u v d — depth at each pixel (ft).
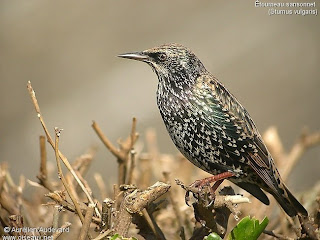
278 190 24.75
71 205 21.03
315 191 27.12
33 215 25.03
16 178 42.60
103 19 51.65
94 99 49.26
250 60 50.55
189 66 26.03
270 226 25.71
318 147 43.55
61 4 51.47
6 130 47.85
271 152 28.48
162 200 22.13
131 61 50.57
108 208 20.33
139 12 51.88
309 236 21.77
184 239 22.68
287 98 49.88
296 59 50.72
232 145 25.31
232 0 51.96
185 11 51.98
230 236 20.15
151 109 48.47
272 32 51.31
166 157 30.27
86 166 26.11
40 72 49.83
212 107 25.32
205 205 21.20
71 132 47.98
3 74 49.24
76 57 50.62
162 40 51.06
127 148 25.29
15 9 50.83
